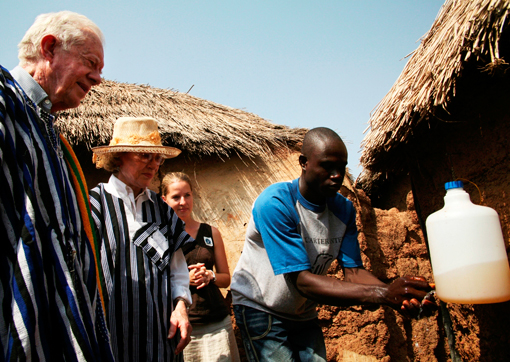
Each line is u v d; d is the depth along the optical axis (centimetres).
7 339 142
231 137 451
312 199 268
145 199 261
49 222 159
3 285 145
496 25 258
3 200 146
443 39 307
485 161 329
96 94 473
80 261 174
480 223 189
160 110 475
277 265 253
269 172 460
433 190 394
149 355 230
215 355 308
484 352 336
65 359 154
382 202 560
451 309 390
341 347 380
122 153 257
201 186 448
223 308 328
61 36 181
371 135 401
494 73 278
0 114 146
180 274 268
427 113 327
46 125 175
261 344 281
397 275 430
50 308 154
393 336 402
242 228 430
